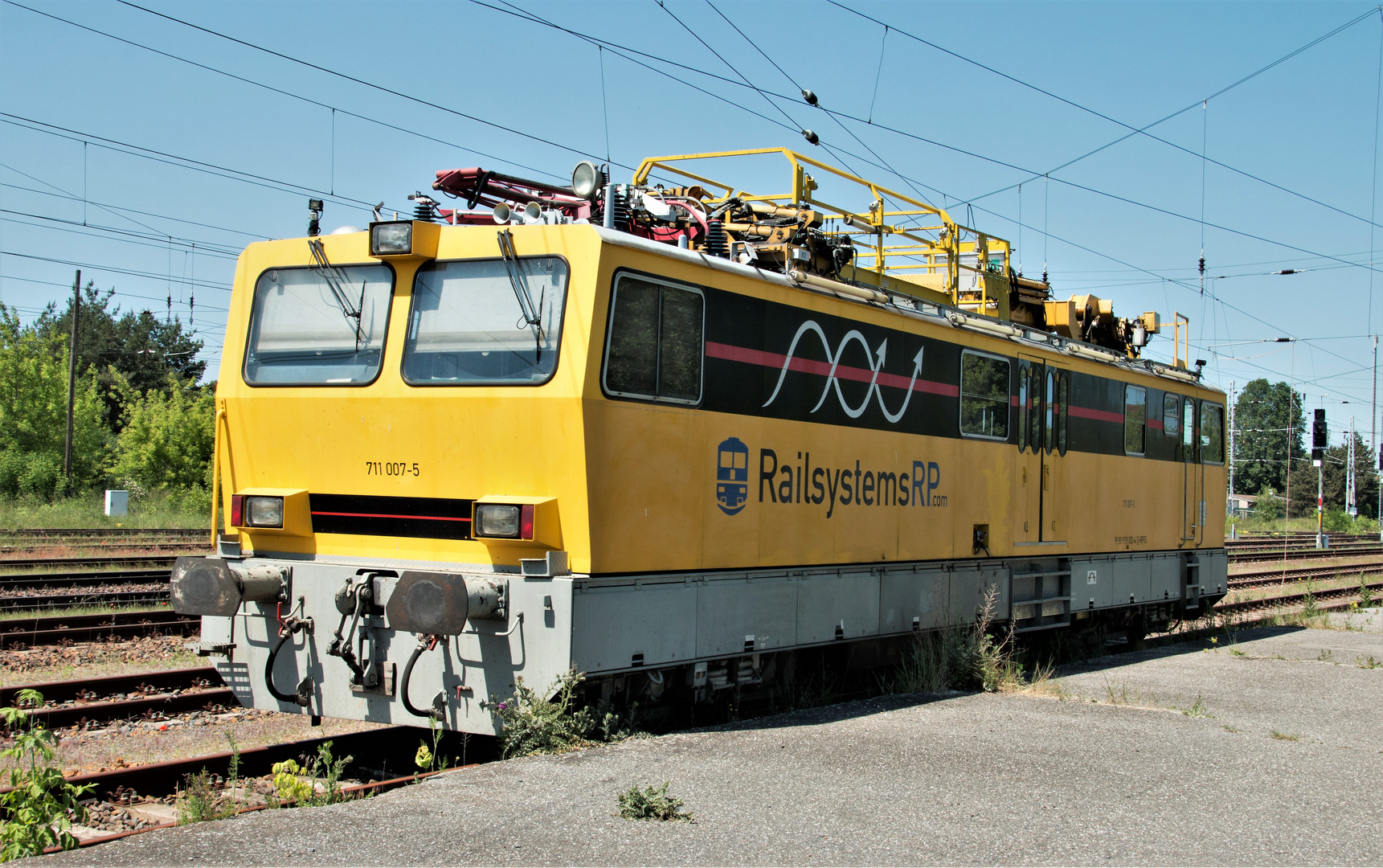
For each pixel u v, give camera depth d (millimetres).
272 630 7438
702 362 7672
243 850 4645
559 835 5004
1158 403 14617
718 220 8281
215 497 7746
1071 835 5406
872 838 5207
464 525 7031
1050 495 12117
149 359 59000
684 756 6609
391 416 7223
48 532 23016
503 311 7027
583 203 8273
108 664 10234
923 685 9742
